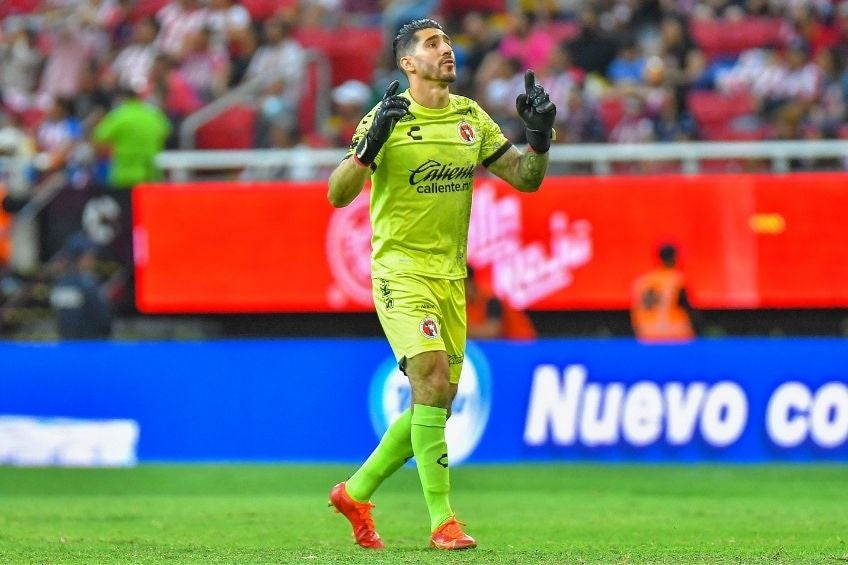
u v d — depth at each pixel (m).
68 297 50.19
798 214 50.12
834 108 58.25
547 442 43.00
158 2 69.75
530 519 30.64
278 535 27.02
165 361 43.91
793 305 50.22
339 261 51.00
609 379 42.97
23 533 27.66
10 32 69.88
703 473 41.22
